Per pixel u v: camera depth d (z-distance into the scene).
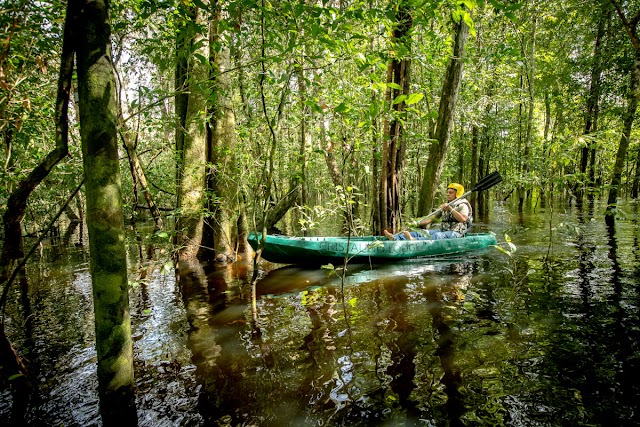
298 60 4.22
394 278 4.73
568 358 2.51
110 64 1.81
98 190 1.80
